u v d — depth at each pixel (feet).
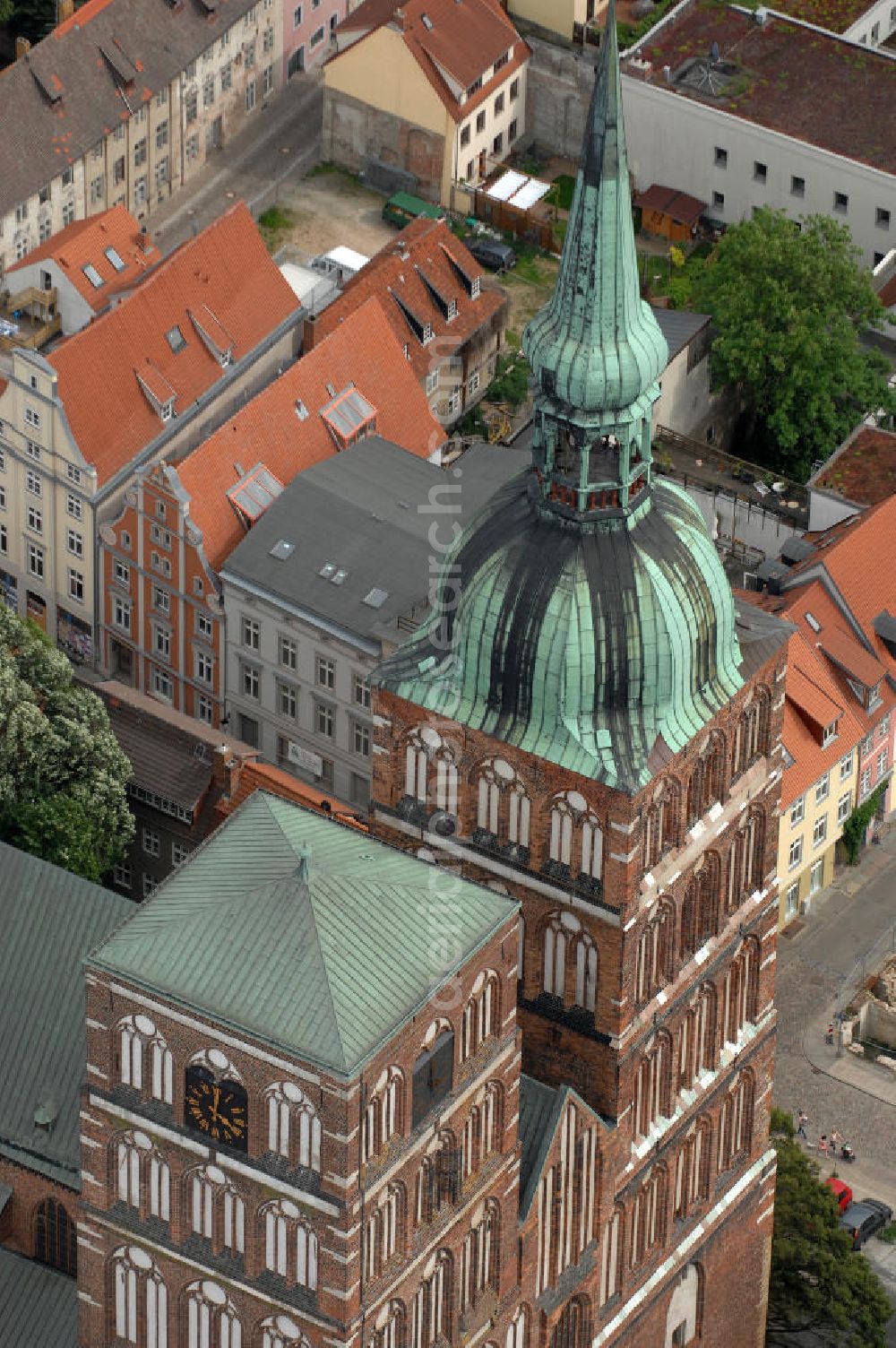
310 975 487.20
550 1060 552.00
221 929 493.36
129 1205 519.60
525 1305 553.23
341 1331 505.66
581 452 507.30
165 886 504.43
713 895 553.23
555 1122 541.34
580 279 495.00
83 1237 527.40
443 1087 506.07
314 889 492.13
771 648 537.24
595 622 511.40
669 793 527.81
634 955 537.24
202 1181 508.53
